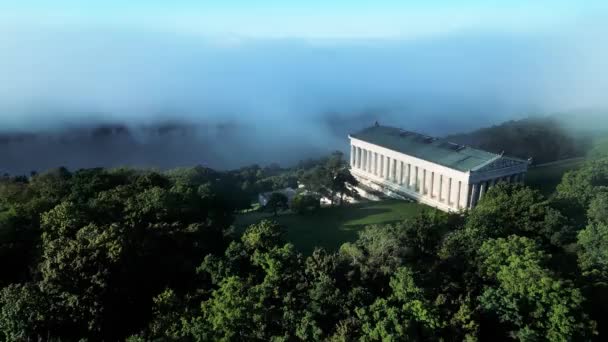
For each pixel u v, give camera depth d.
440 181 195.00
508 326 86.12
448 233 110.81
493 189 141.00
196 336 77.75
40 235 113.00
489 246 97.38
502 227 120.12
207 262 101.25
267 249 103.94
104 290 88.50
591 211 127.00
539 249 104.56
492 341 86.56
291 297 88.56
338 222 183.62
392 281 87.31
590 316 94.19
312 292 85.44
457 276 97.38
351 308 84.44
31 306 83.88
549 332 82.88
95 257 91.06
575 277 99.31
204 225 121.94
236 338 80.56
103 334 89.69
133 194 136.12
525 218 123.38
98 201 123.44
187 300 95.31
